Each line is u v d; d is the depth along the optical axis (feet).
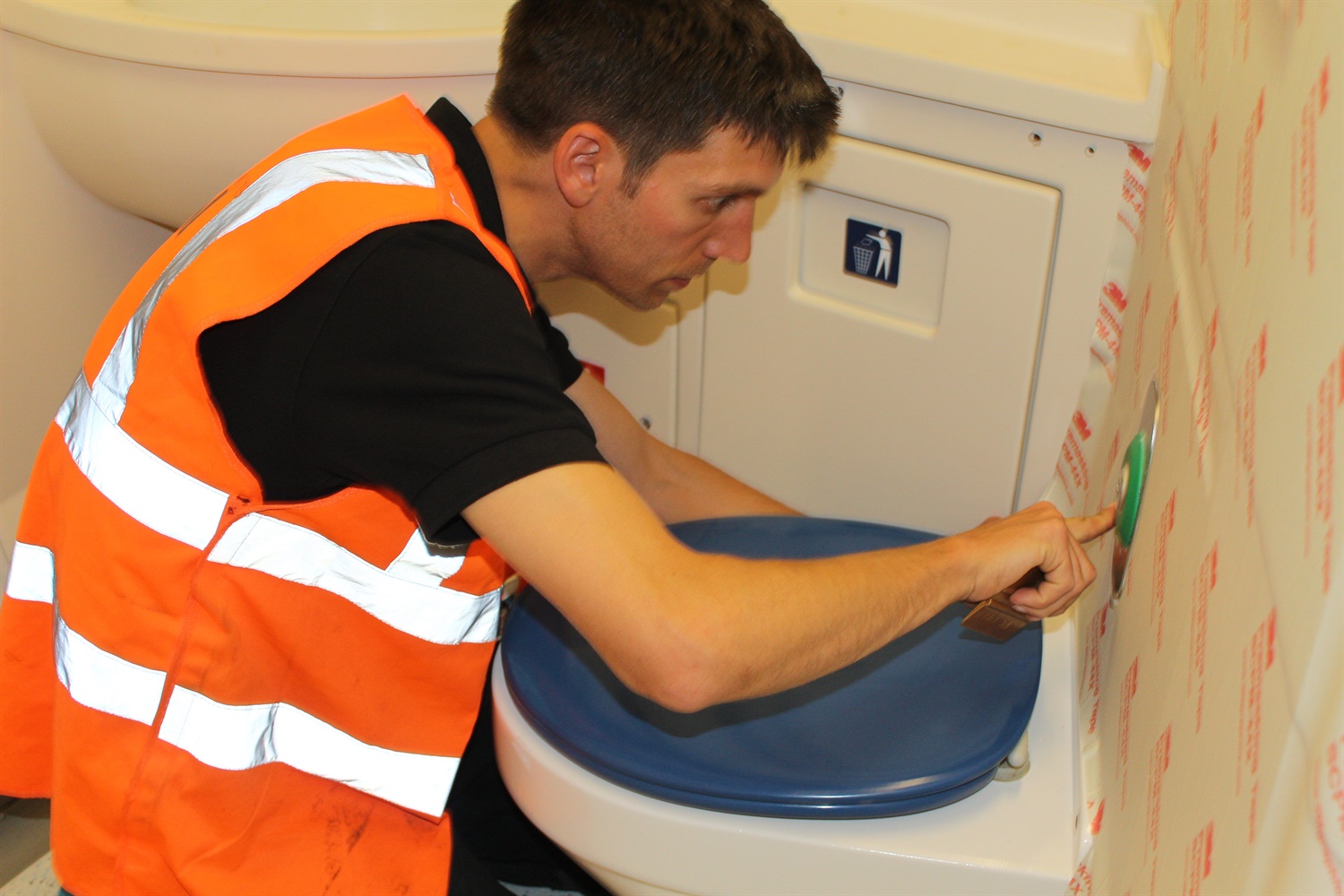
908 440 4.07
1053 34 3.39
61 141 4.28
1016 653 2.94
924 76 3.37
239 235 2.30
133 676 2.53
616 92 2.37
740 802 2.58
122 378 2.44
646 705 2.78
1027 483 3.87
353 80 3.69
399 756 2.81
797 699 2.80
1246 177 1.94
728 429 4.49
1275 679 1.39
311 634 2.58
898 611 2.43
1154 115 3.06
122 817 2.57
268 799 2.66
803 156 2.60
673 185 2.46
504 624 3.39
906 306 3.86
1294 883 1.22
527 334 2.16
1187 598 2.05
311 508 2.40
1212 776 1.66
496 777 3.68
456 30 3.70
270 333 2.18
